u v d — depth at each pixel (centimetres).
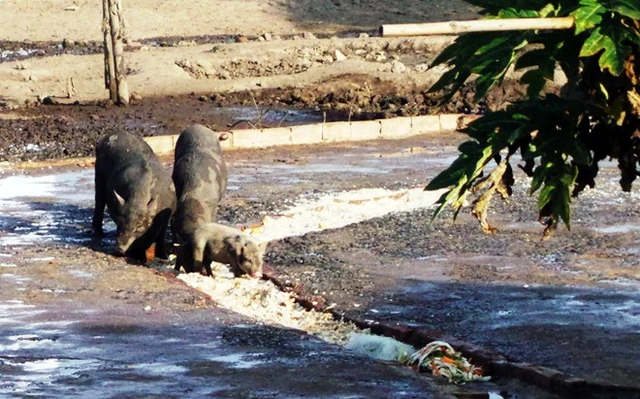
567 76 1392
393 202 3134
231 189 3325
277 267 2397
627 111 1360
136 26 7431
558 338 1836
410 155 4050
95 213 2766
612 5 1262
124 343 1827
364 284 2239
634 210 2948
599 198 3112
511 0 1370
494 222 2812
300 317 2073
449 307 2056
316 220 2897
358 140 4428
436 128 4609
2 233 2764
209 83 5625
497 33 1342
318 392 1581
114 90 5181
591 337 1839
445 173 1414
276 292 2220
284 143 4306
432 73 5594
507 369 1686
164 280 2294
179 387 1599
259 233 2745
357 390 1596
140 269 2395
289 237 2680
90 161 3884
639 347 1781
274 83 5641
